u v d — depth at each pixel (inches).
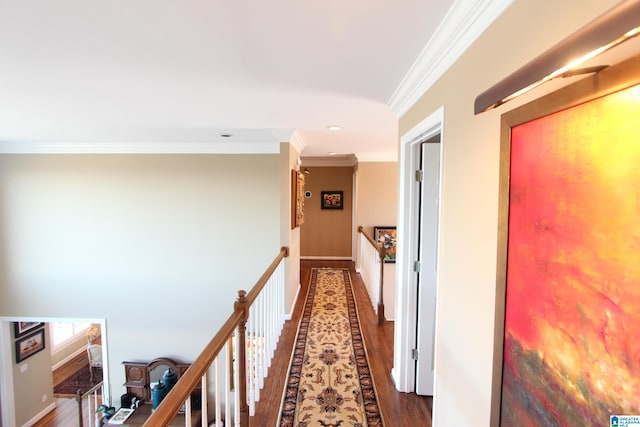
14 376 190.4
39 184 180.1
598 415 25.1
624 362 22.9
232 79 75.6
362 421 83.0
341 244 295.6
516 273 35.6
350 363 110.7
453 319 55.5
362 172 231.8
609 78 23.5
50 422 202.2
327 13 47.7
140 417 165.3
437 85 62.8
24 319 185.0
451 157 55.9
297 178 178.2
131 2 44.5
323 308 164.2
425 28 51.8
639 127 21.4
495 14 41.0
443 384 60.4
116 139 164.1
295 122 121.9
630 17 17.0
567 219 28.0
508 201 36.9
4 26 51.1
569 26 29.1
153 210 180.2
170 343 184.1
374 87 80.6
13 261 183.8
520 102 35.8
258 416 85.1
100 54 62.1
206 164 178.2
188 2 44.6
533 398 32.9
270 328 112.7
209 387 152.6
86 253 182.4
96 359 263.3
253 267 180.5
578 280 26.9
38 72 71.2
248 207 179.0
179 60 65.0
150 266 182.2
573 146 27.1
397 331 98.4
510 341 36.9
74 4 44.9
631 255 22.2
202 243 181.0
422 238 92.0
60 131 141.9
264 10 46.9
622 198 22.8
